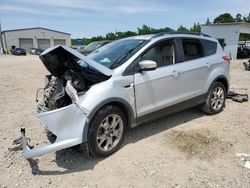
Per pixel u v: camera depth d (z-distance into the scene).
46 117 3.46
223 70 5.55
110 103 3.75
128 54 4.15
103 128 3.70
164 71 4.40
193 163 3.64
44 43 64.81
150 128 4.86
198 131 4.70
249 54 26.53
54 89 4.04
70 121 3.41
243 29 26.44
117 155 3.88
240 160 3.70
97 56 4.48
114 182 3.26
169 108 4.60
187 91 4.86
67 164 3.68
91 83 3.80
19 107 6.46
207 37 5.48
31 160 3.79
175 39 4.74
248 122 5.12
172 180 3.28
